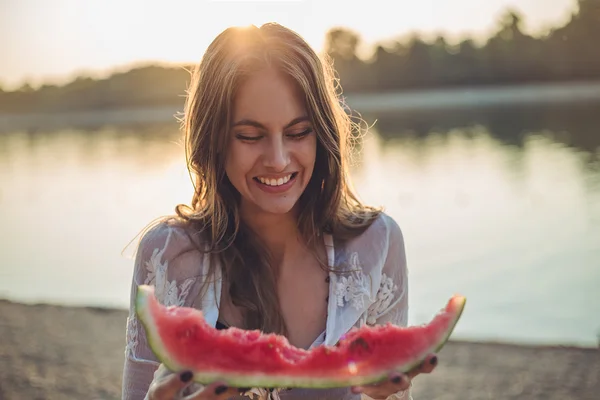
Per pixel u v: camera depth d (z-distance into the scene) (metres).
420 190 16.88
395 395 2.49
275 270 2.55
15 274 11.35
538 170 18.89
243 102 2.27
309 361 1.97
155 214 16.48
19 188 22.47
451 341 7.27
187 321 1.96
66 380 6.45
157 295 2.48
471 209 14.30
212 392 1.85
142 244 2.56
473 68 93.94
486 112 54.50
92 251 13.02
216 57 2.33
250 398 2.36
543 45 90.62
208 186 2.46
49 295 10.07
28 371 6.74
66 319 8.83
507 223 12.71
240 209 2.53
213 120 2.34
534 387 5.86
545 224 12.47
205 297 2.44
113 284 10.80
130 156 32.75
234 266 2.47
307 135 2.37
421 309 8.15
